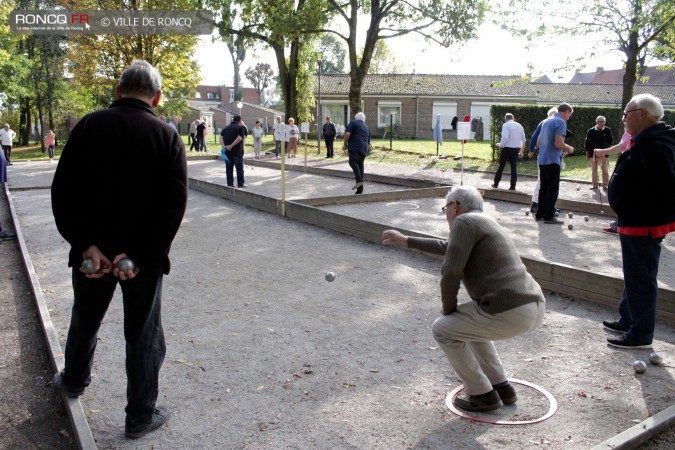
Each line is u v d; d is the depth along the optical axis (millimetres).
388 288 6445
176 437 3463
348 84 43875
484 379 3660
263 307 5867
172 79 33781
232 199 13367
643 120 4438
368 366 4441
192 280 6867
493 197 13094
